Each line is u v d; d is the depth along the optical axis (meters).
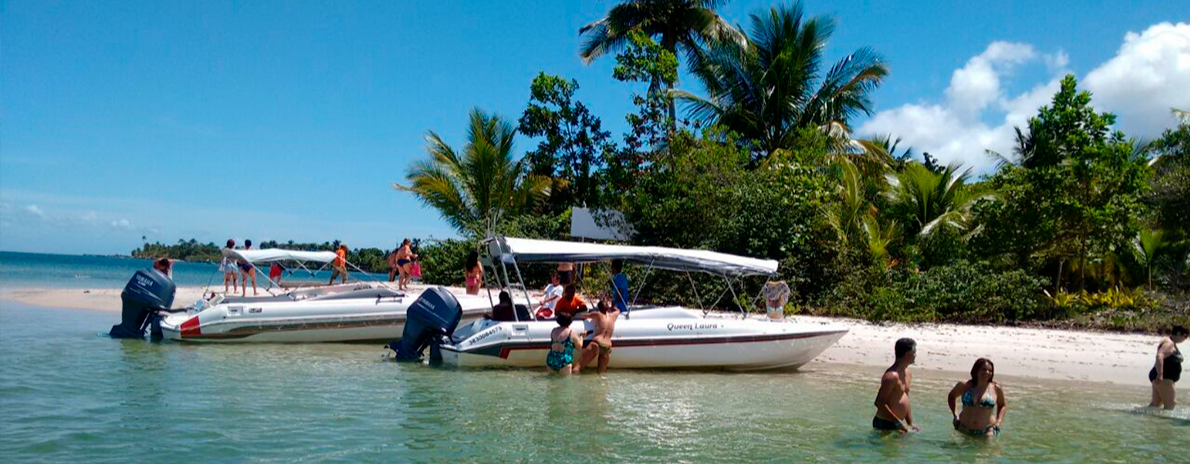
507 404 9.66
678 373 12.23
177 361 12.30
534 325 12.07
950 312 17.73
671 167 23.39
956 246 20.59
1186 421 9.33
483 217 28.50
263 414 8.88
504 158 29.47
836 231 19.92
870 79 27.58
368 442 7.79
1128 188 17.80
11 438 7.62
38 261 115.50
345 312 14.64
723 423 8.91
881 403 8.52
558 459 7.37
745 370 12.52
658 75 25.34
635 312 12.66
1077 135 17.97
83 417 8.52
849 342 14.86
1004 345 14.48
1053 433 8.65
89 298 26.36
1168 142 23.58
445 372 11.76
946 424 8.98
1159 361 9.92
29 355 12.61
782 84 26.88
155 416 8.65
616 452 7.63
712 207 21.69
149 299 14.74
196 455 7.22
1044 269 23.16
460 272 26.77
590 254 12.49
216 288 25.67
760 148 27.17
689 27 28.23
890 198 23.81
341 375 11.39
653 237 23.00
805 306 19.09
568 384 11.02
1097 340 14.91
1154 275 22.55
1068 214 17.80
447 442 7.86
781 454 7.64
